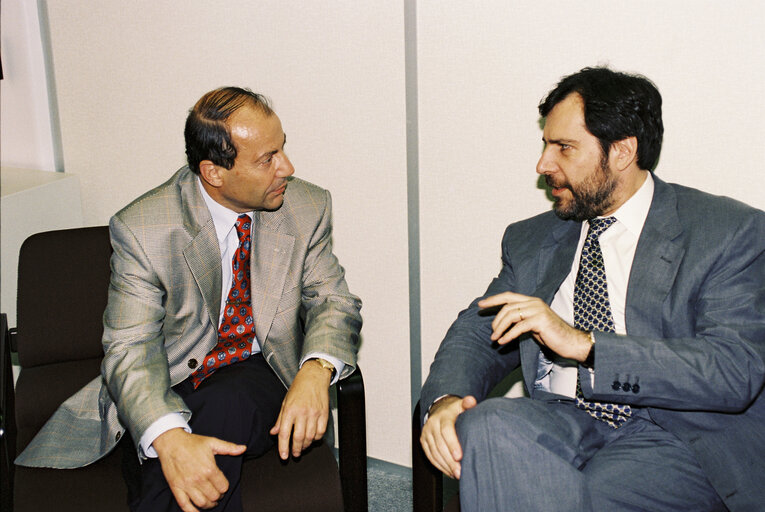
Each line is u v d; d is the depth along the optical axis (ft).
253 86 7.75
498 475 4.75
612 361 4.94
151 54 8.18
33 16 8.69
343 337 6.02
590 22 6.13
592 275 5.53
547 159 5.37
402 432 8.07
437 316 7.48
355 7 7.04
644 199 5.44
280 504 5.54
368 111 7.24
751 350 4.85
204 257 5.85
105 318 5.87
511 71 6.50
